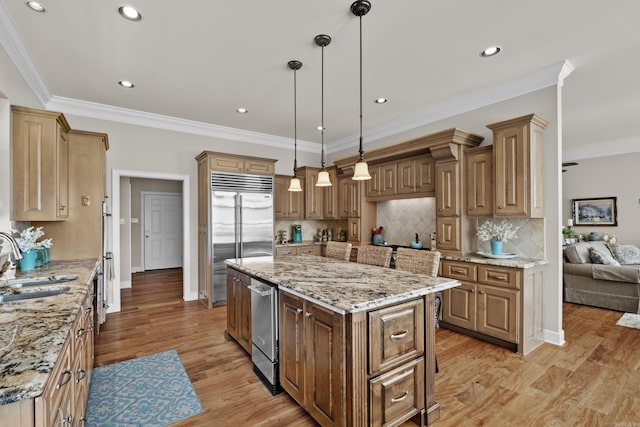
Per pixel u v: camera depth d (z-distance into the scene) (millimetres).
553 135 2967
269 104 3926
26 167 2375
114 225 4094
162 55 2717
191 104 3920
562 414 1938
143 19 2211
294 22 2262
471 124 3668
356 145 5535
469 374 2424
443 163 3535
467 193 3406
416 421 1873
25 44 2494
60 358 1061
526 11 2137
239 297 2818
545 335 3035
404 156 4121
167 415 1935
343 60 2824
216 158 4402
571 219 6863
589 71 3053
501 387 2242
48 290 1865
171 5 2066
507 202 2986
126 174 4199
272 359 2172
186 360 2689
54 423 994
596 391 2188
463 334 3260
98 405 2025
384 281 2004
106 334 3287
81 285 1937
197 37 2449
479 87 3418
